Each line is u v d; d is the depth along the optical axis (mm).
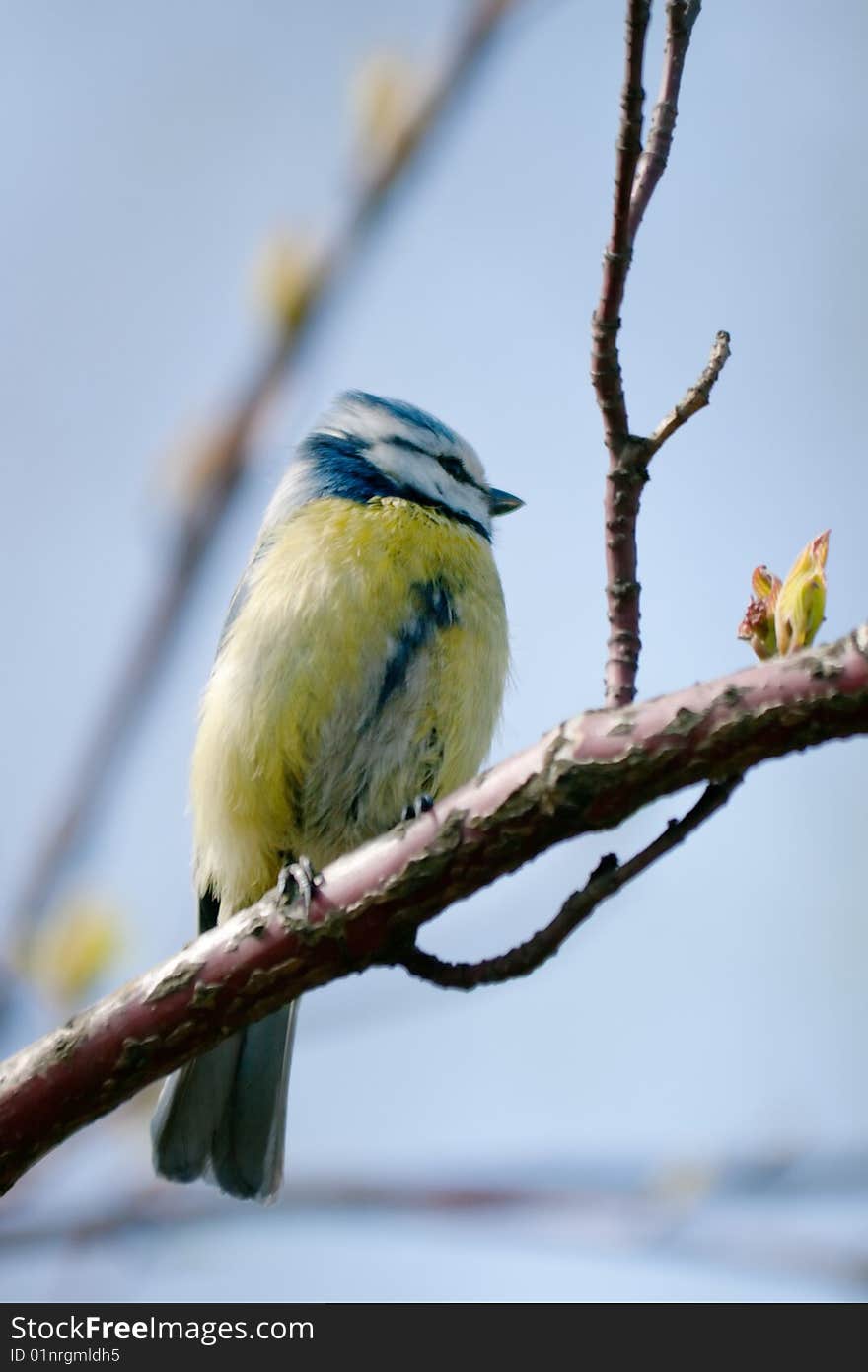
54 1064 5926
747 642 5676
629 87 5805
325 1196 7770
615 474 6137
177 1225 7637
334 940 5848
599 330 6016
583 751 5414
